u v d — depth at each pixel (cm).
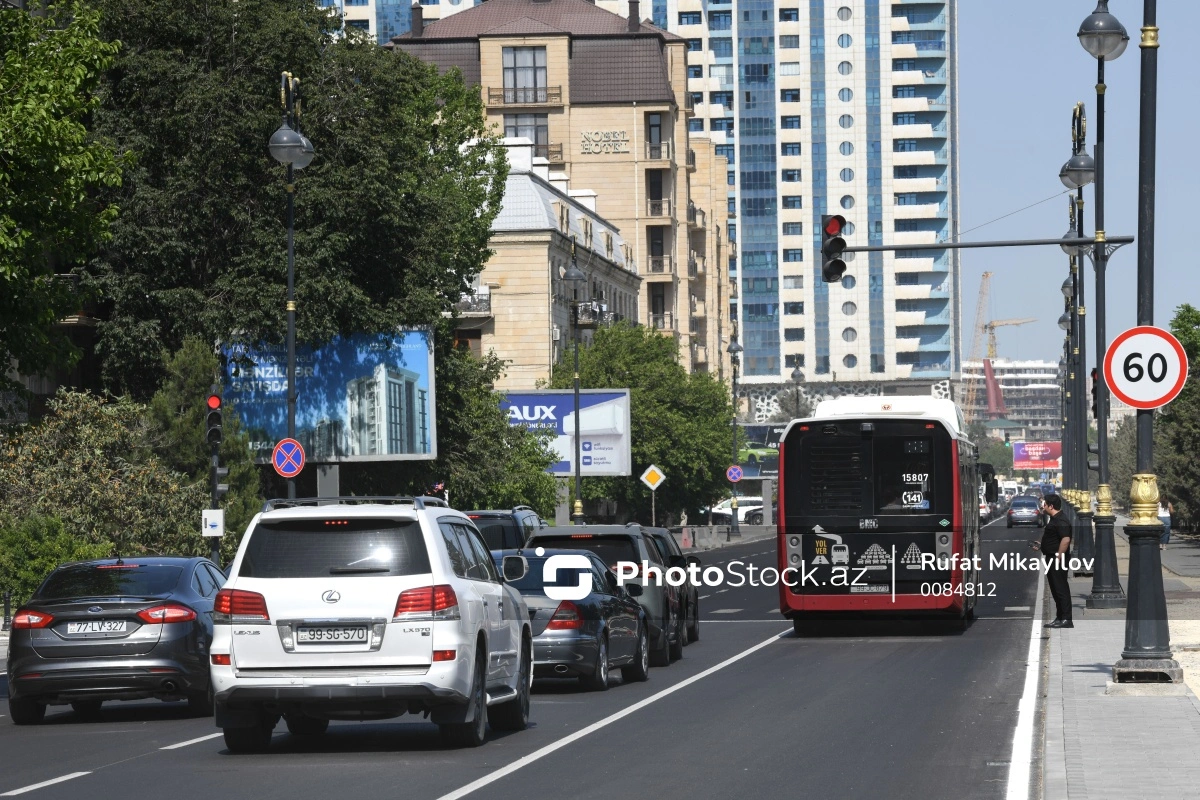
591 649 3797
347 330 8956
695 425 14988
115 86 8781
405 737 3005
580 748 2745
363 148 8750
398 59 9056
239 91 8575
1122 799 1992
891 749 2655
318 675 2670
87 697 3425
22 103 4375
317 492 9531
